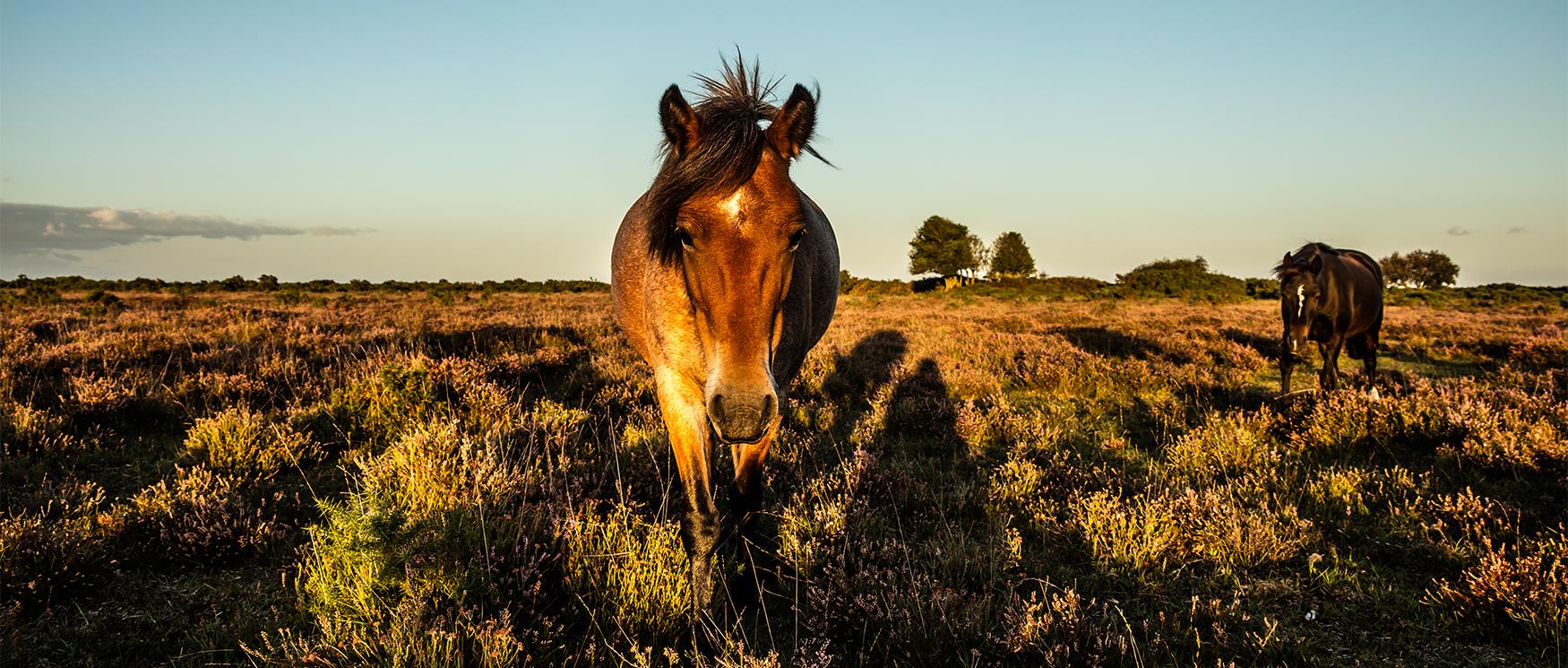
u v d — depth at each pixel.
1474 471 4.93
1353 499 4.40
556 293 40.59
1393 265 82.62
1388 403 6.02
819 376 8.58
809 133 2.91
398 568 2.88
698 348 3.00
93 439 5.04
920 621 2.83
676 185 2.62
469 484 3.79
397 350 8.67
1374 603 3.21
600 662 2.62
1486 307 31.67
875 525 3.98
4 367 6.83
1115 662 2.71
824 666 2.48
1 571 2.99
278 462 4.69
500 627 2.65
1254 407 7.57
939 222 71.81
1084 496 4.36
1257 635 2.98
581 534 3.25
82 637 2.84
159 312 16.33
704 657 2.65
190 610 3.07
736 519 3.37
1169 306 33.47
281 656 2.70
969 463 5.34
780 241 2.59
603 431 5.84
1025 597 3.28
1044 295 46.28
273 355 8.08
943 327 17.00
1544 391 7.70
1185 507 3.98
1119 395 8.14
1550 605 2.89
